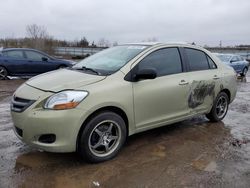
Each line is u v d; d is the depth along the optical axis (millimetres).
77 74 4395
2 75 12992
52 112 3709
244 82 15258
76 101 3789
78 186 3510
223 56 18172
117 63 4602
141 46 5012
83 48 40438
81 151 3963
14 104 4059
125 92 4246
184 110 5242
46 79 4289
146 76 4328
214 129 5832
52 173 3807
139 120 4516
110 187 3508
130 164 4121
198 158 4387
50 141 3807
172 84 4902
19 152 4418
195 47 5625
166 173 3885
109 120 4121
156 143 4938
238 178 3805
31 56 13570
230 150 4742
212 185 3613
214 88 5824
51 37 41812
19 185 3498
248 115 7129
